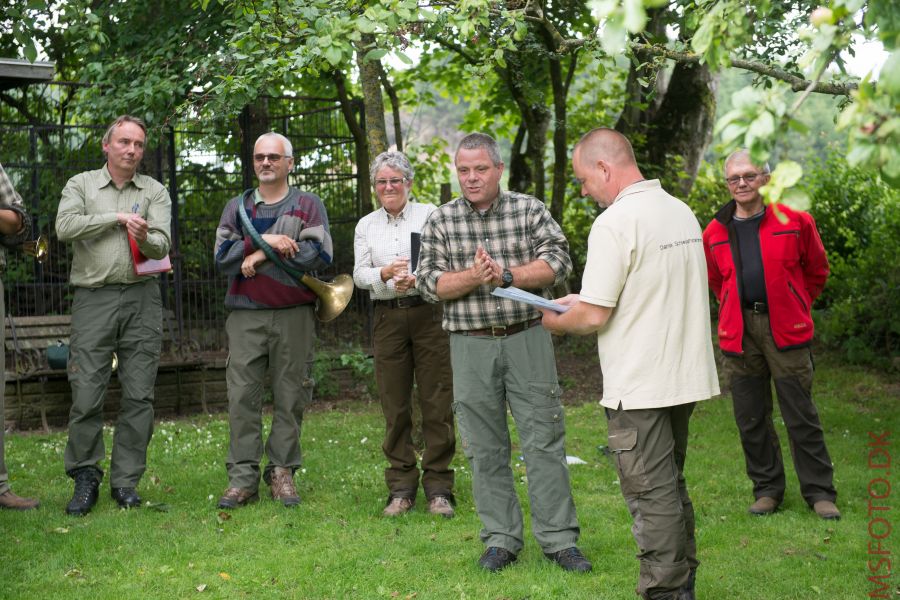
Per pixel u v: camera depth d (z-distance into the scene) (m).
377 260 4.82
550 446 3.93
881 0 1.65
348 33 3.74
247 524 4.58
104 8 8.77
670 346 2.99
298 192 5.02
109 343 4.85
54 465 5.93
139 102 8.12
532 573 3.82
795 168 1.60
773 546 4.26
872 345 9.73
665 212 3.05
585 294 3.03
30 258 9.54
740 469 5.87
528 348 3.90
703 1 2.54
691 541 3.26
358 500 5.09
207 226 10.03
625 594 3.55
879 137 1.55
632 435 3.01
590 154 3.16
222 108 6.50
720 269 4.92
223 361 8.89
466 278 3.79
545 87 11.60
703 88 12.09
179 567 3.94
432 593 3.64
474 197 3.94
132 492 4.90
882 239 10.06
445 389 4.81
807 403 4.79
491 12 3.98
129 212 4.85
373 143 6.64
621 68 10.96
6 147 9.29
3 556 4.04
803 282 4.83
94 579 3.79
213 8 8.35
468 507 4.89
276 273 4.86
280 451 5.01
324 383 9.04
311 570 3.93
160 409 8.59
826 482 4.78
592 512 4.82
